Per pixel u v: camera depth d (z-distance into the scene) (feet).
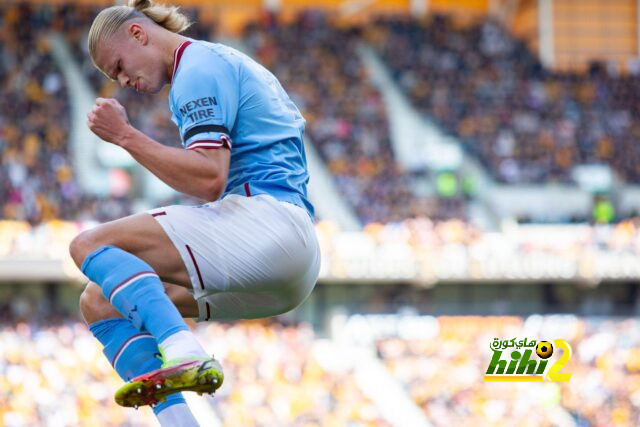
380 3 156.87
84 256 14.76
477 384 92.53
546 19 154.81
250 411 84.69
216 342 93.61
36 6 140.15
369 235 104.47
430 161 126.21
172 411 14.96
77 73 131.75
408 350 97.91
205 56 15.48
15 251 96.02
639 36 156.15
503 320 102.99
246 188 15.55
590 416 90.79
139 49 15.55
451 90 142.00
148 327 14.26
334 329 100.63
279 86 16.49
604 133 136.98
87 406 80.69
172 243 15.05
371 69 143.54
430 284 105.91
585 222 117.08
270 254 15.26
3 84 126.41
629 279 108.37
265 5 151.33
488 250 106.11
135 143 14.83
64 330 92.84
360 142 128.67
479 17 158.61
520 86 143.74
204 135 14.98
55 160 113.60
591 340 102.06
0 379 82.79
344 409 87.45
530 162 129.59
